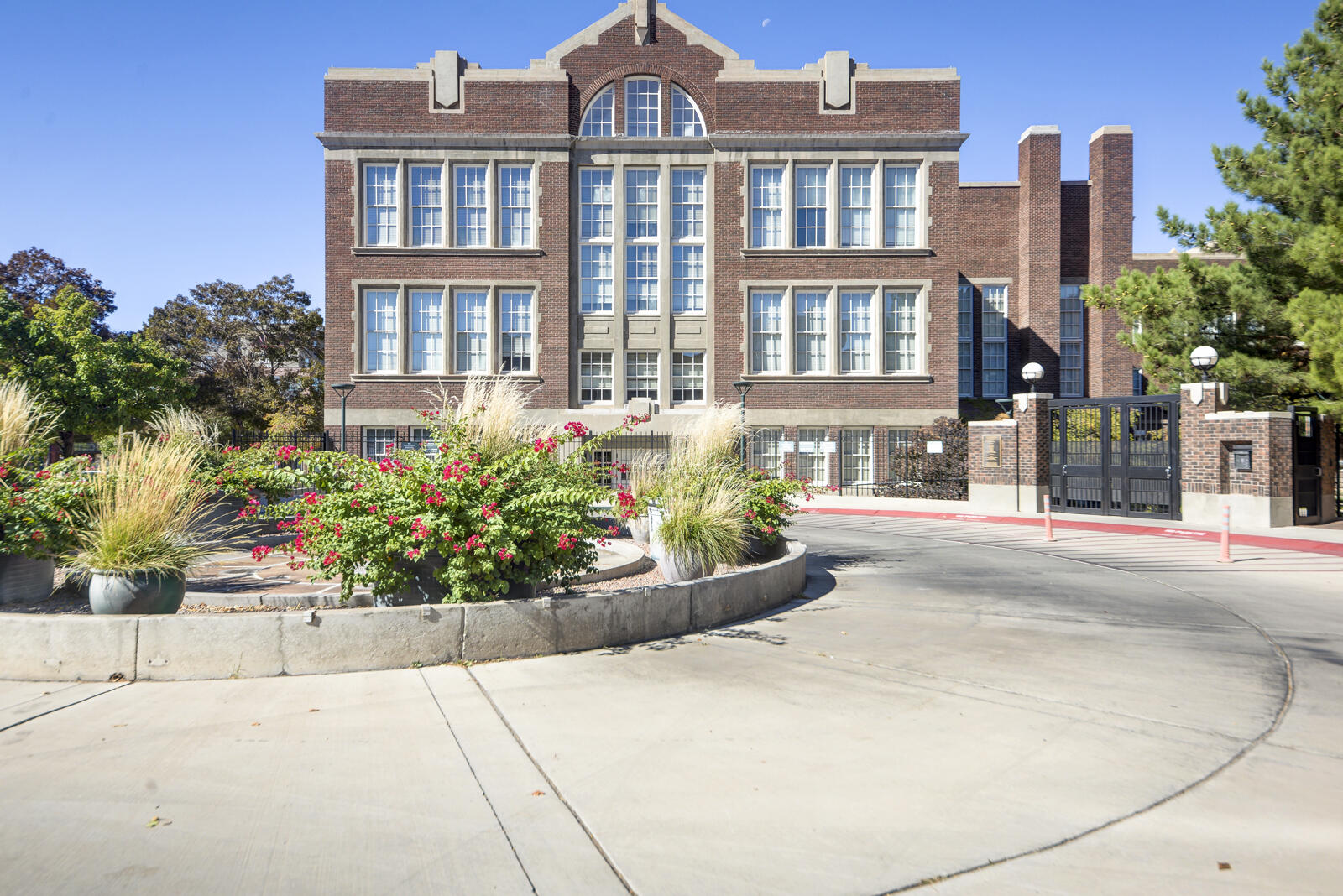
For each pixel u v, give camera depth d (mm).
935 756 4684
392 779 4324
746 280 32344
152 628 6090
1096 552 14781
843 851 3582
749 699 5730
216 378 49000
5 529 7801
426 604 7230
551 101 32125
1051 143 38469
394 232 32000
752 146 32250
